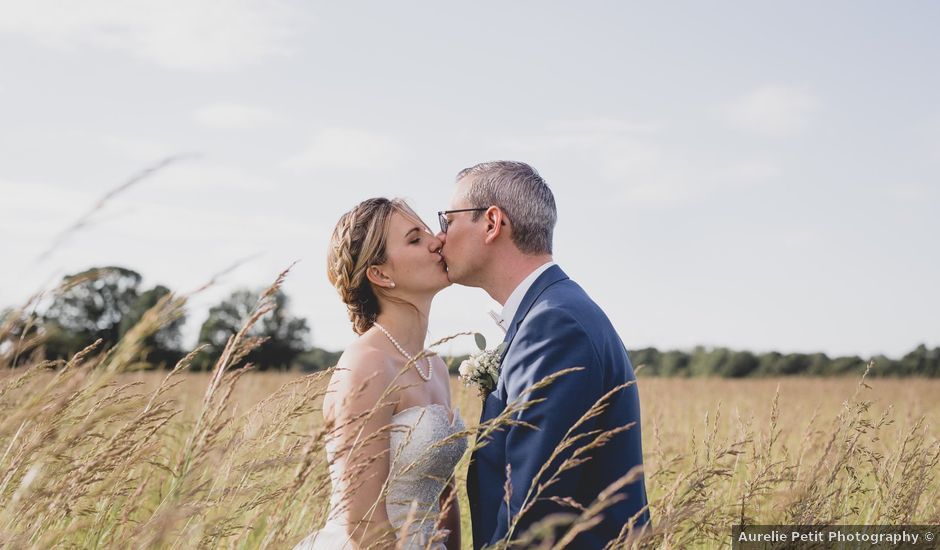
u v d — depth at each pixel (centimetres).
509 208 320
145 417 217
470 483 304
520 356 292
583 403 278
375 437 248
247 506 220
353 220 325
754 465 342
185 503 195
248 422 241
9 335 195
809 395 1257
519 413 279
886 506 356
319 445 211
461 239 325
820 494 331
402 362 318
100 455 210
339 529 285
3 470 200
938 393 1049
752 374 3853
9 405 203
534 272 322
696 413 838
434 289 329
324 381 256
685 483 274
